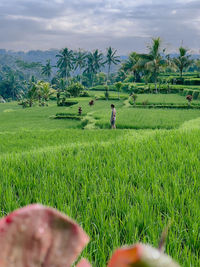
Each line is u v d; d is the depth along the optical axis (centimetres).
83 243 27
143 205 426
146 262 24
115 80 13950
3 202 509
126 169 674
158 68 6788
